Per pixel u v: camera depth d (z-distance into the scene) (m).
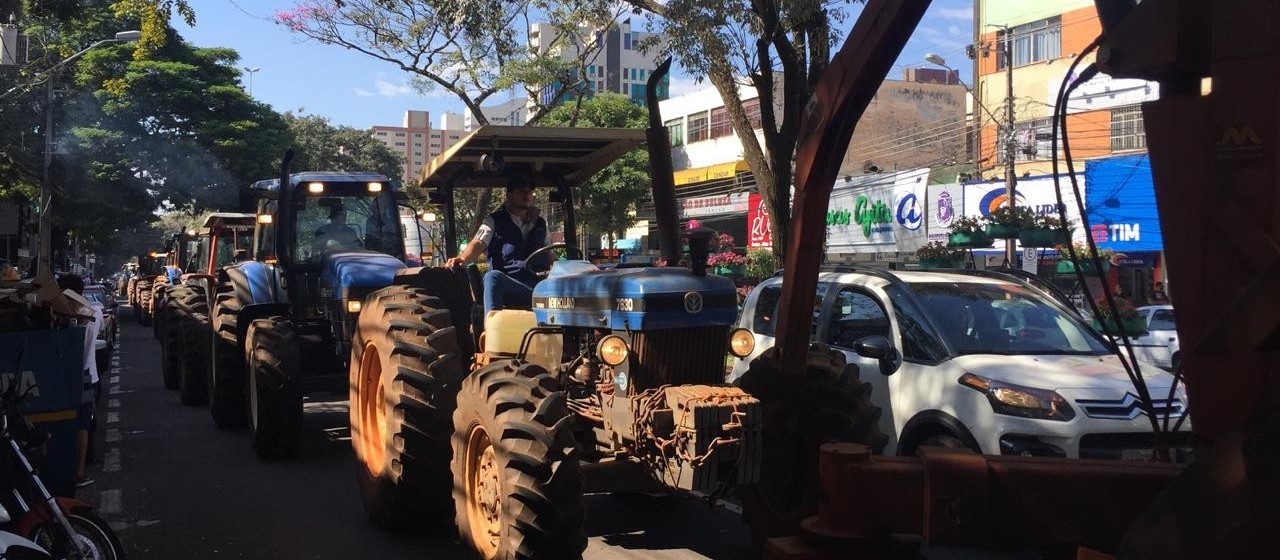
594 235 33.69
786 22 10.48
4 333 5.87
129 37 24.69
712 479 4.43
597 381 5.18
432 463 5.71
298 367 8.49
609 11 17.70
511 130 5.90
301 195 9.45
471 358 7.00
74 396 5.99
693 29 10.68
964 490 3.28
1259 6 2.43
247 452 9.05
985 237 14.13
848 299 7.53
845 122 4.21
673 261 5.68
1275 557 2.10
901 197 26.23
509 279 6.32
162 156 32.25
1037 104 25.92
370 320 6.34
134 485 7.68
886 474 3.40
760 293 8.36
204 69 33.75
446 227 7.08
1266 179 2.44
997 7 27.66
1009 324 7.00
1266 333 2.30
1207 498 2.24
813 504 5.04
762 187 11.78
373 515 6.24
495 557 4.76
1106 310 9.97
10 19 19.53
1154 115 2.62
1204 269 2.55
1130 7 2.83
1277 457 2.13
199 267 19.72
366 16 17.55
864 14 3.90
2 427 4.75
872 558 3.47
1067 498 3.22
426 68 18.28
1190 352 2.57
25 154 29.31
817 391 5.15
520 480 4.52
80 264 58.38
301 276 9.38
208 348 11.14
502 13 17.50
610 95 34.00
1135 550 2.39
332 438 9.75
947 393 6.29
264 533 6.29
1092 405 5.83
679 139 40.16
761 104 11.62
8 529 4.55
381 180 9.65
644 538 6.08
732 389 4.66
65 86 30.45
